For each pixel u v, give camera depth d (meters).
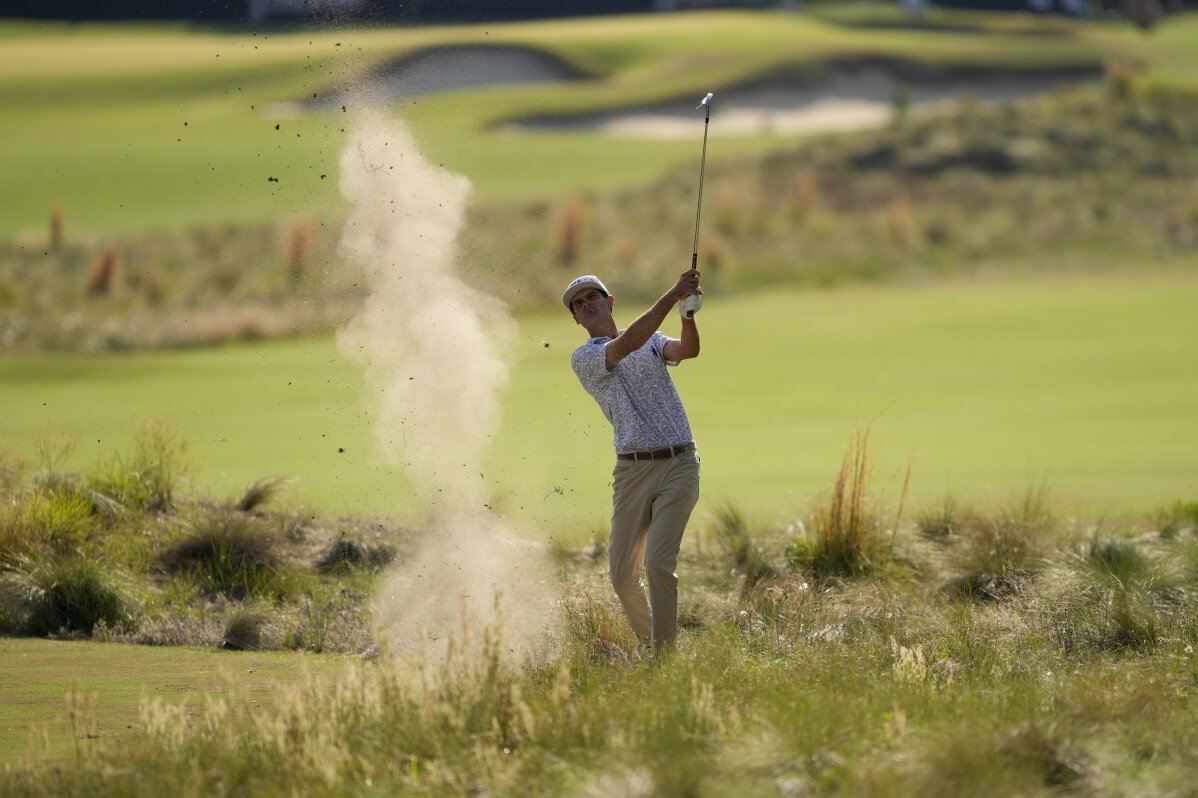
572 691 20.36
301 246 129.75
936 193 174.38
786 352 91.44
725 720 18.12
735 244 150.75
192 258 142.50
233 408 68.56
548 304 115.00
